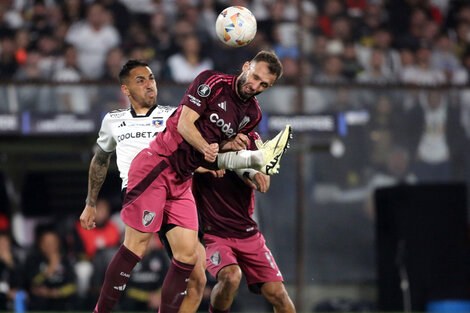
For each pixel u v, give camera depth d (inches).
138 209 598.9
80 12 1414.9
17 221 1307.8
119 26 1405.0
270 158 625.3
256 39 1365.7
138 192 600.7
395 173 1256.2
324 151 1192.8
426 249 1156.5
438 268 1155.3
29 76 1348.4
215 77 591.8
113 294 601.6
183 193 617.0
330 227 1232.2
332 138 1193.4
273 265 687.7
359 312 1194.6
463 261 1160.8
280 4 1385.3
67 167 1346.0
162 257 1180.5
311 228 1228.5
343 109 1239.5
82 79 1166.3
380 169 1252.5
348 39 1397.6
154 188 600.1
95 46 1375.5
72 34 1390.3
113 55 1366.9
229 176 687.7
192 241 607.8
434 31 1496.1
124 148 644.1
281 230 1214.3
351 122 1222.9
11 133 1092.5
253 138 690.2
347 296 1222.3
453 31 1515.7
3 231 1267.2
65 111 1123.9
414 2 1492.4
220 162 633.6
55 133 1101.7
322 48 1365.7
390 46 1438.2
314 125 1149.7
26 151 1187.3
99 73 1362.0
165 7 1423.5
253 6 1395.2
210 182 692.1
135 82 645.3
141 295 1160.8
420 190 1163.9
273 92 1216.8
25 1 1423.5
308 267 1221.1
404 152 1259.2
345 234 1232.8
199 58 1375.5
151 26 1411.2
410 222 1159.0
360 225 1238.3
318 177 1239.5
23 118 1094.4
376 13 1450.5
